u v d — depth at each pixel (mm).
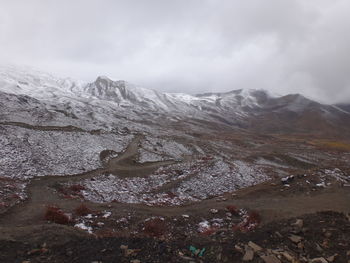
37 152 47500
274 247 13445
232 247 13344
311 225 15953
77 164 47344
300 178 39812
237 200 33594
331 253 12633
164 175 48000
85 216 24641
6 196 27047
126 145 75875
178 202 33812
